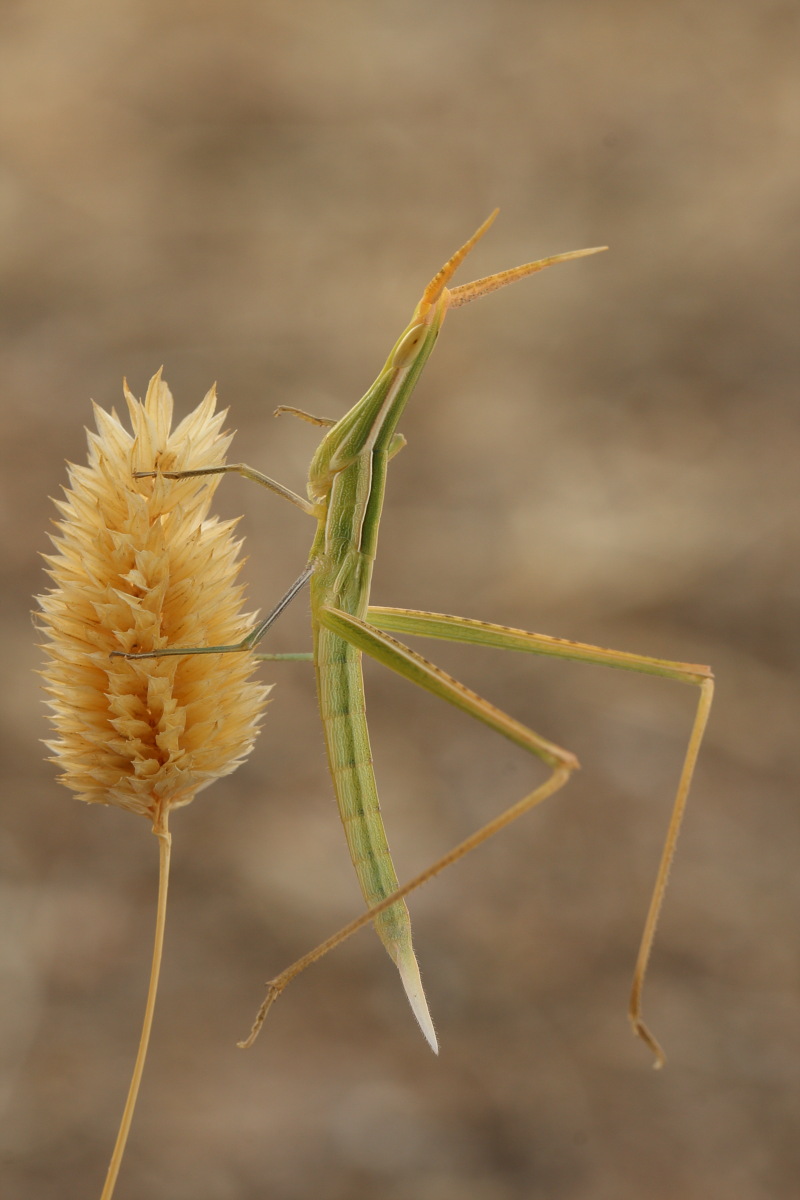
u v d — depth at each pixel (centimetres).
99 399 73
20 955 46
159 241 88
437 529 70
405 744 59
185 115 101
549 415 79
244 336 80
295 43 111
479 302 88
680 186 97
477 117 105
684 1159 42
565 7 120
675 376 82
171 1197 39
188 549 31
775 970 49
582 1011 47
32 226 87
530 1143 42
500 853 54
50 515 64
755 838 55
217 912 49
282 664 61
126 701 30
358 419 33
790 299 87
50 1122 41
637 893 52
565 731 60
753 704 61
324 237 90
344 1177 40
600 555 68
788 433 77
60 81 102
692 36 114
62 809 53
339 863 52
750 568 67
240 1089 43
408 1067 44
